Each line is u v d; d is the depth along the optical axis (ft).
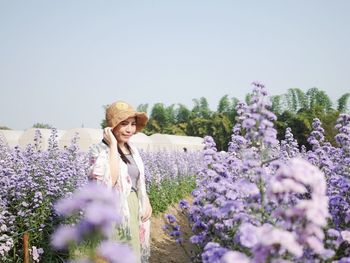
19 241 20.43
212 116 177.27
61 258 18.80
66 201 5.41
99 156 13.94
